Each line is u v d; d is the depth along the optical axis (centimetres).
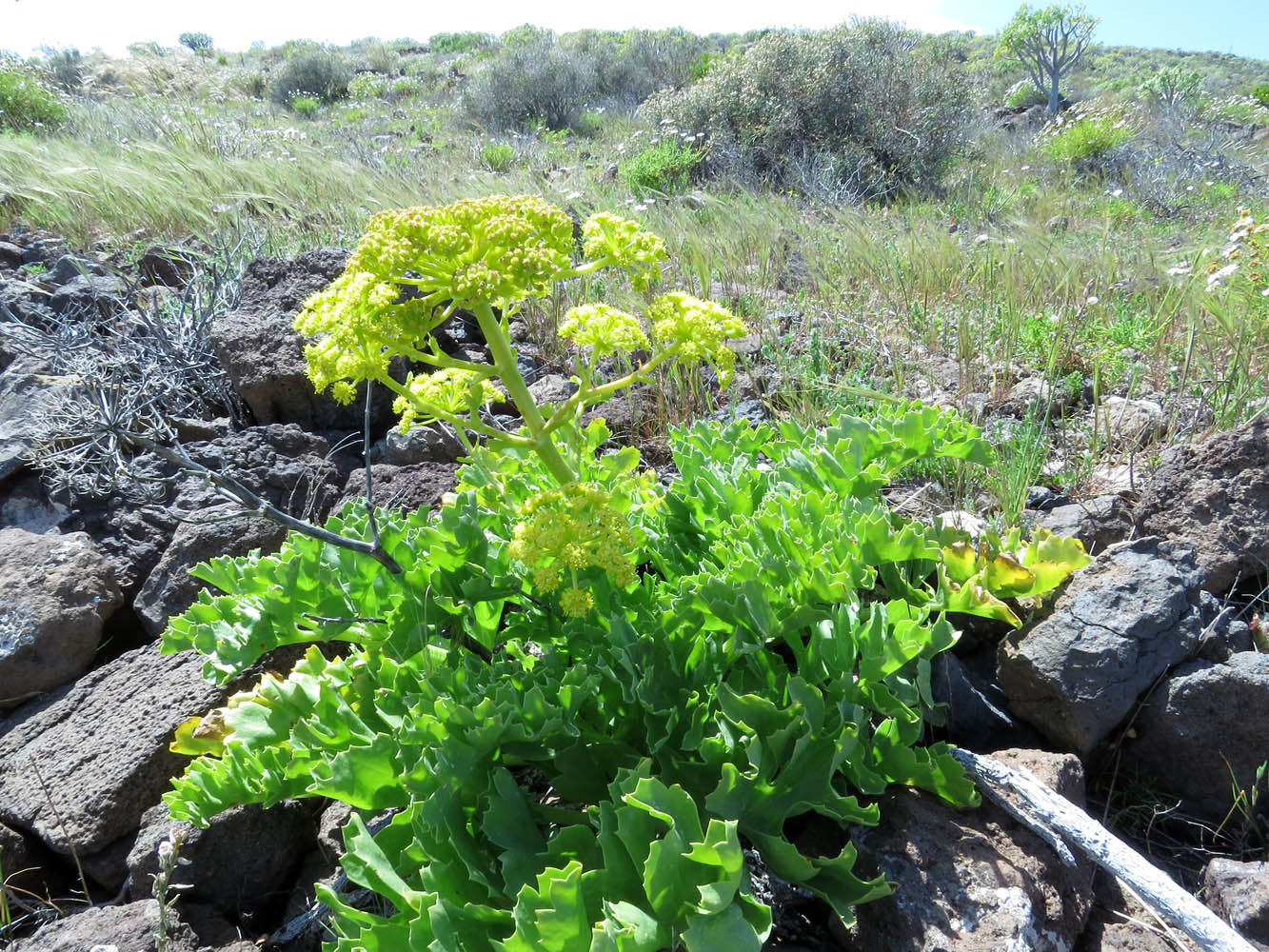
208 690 280
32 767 277
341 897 231
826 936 207
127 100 2027
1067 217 1037
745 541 237
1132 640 246
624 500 242
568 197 816
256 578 234
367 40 4712
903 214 1064
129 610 353
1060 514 329
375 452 421
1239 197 1234
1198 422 405
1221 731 238
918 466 371
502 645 257
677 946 178
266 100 2716
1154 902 191
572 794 210
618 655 204
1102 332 478
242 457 393
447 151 1445
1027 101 2664
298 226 772
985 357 507
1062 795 223
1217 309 462
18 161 852
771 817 199
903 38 1697
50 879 262
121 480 379
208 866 242
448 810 189
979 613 232
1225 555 293
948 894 193
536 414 218
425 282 199
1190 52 5562
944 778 208
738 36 4066
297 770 211
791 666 263
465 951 172
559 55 2206
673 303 217
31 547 337
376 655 241
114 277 614
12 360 472
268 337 443
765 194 1037
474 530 232
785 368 456
